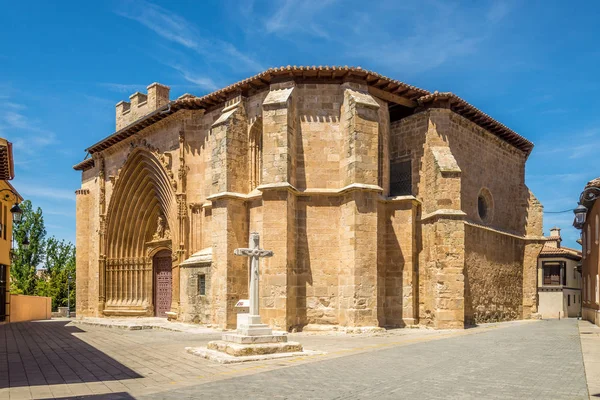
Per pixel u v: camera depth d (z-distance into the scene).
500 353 13.07
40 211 60.25
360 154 20.69
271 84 22.25
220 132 22.73
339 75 21.92
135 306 30.67
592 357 12.24
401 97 23.83
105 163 33.44
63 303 60.25
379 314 21.73
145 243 31.34
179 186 26.00
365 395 8.20
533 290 29.42
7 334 21.70
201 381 9.76
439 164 22.33
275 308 20.11
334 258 21.23
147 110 31.89
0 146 22.86
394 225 22.72
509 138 28.86
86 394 8.73
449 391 8.42
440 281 21.61
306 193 21.42
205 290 23.23
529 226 30.06
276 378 9.76
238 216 22.22
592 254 26.47
